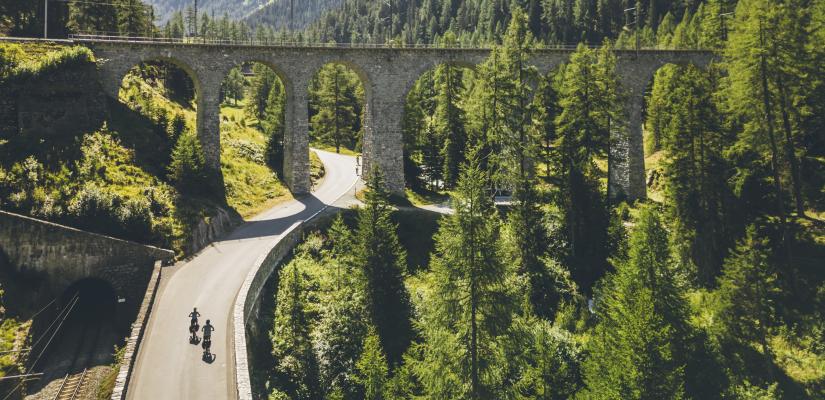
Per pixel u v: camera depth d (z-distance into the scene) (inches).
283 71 2237.9
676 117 1743.4
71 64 1925.4
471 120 2025.1
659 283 1101.7
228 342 1049.5
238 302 1169.4
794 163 1723.7
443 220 975.0
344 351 1274.6
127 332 1446.9
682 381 933.2
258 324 1294.3
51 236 1443.2
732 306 1282.0
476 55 2421.3
